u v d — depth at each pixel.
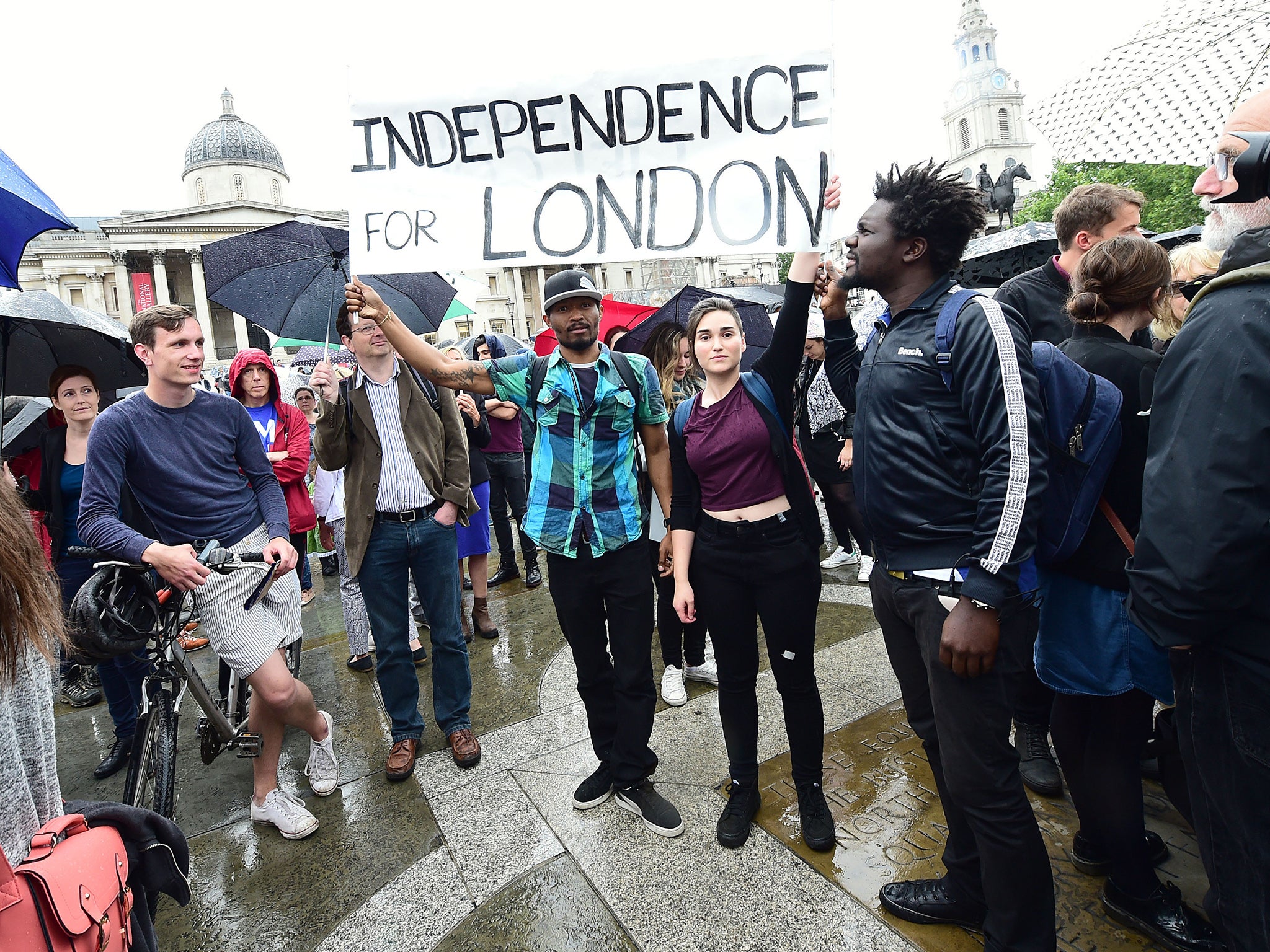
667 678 3.36
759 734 2.91
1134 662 1.69
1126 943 1.77
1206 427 1.13
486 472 4.32
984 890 1.64
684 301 3.90
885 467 1.69
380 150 2.29
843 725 2.91
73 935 0.90
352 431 2.88
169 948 2.04
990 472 1.49
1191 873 1.99
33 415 4.11
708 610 2.30
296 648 3.11
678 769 2.74
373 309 2.33
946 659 1.51
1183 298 2.45
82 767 3.29
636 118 2.20
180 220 57.75
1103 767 1.80
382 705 3.58
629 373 2.48
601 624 2.55
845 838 2.22
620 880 2.14
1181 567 1.14
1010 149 74.19
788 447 2.19
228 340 59.44
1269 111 1.28
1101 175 30.56
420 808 2.63
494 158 2.27
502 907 2.08
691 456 2.27
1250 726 1.16
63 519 3.40
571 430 2.42
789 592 2.19
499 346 3.54
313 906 2.17
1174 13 2.09
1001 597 1.45
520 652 4.05
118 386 4.15
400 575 2.94
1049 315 2.52
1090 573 1.76
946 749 1.62
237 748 2.61
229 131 61.84
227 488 2.56
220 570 2.17
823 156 2.11
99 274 57.94
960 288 1.71
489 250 2.29
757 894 2.03
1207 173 1.43
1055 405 1.70
